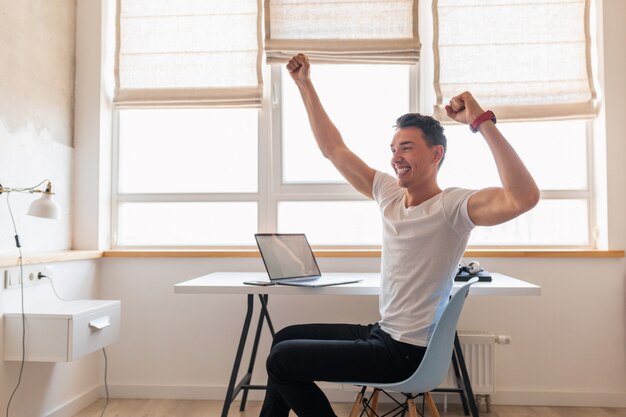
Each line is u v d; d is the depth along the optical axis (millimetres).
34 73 2496
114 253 2811
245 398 2617
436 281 1559
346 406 2717
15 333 2061
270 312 2809
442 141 1685
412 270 1585
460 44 2857
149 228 3023
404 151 1646
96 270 2818
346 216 2957
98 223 2848
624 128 2723
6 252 2258
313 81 2969
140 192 2998
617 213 2713
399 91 2945
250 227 2996
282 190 2943
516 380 2721
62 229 2730
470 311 2744
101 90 2887
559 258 2709
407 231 1616
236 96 2906
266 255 2119
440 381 1521
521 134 2912
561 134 2896
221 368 2816
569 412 2607
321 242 2941
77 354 2068
